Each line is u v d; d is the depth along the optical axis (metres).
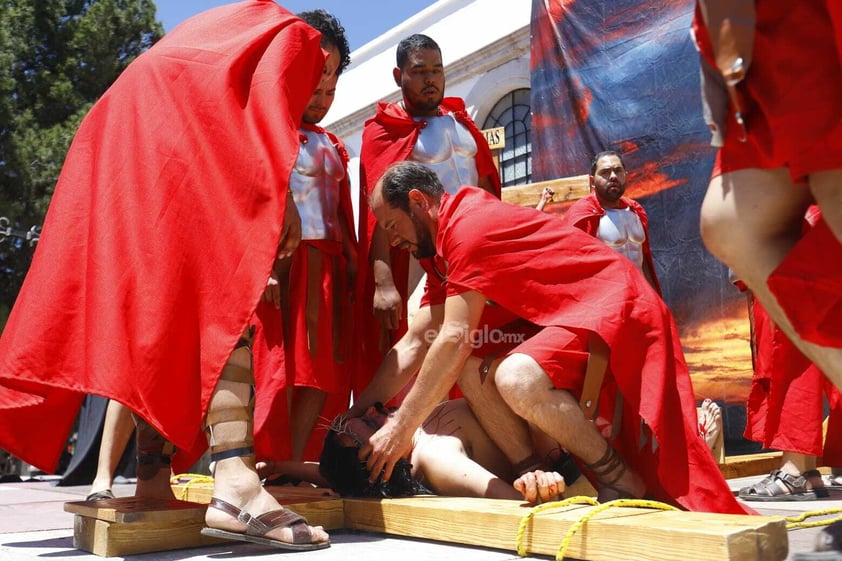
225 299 2.10
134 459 5.77
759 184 1.54
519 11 10.36
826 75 1.43
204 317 2.11
